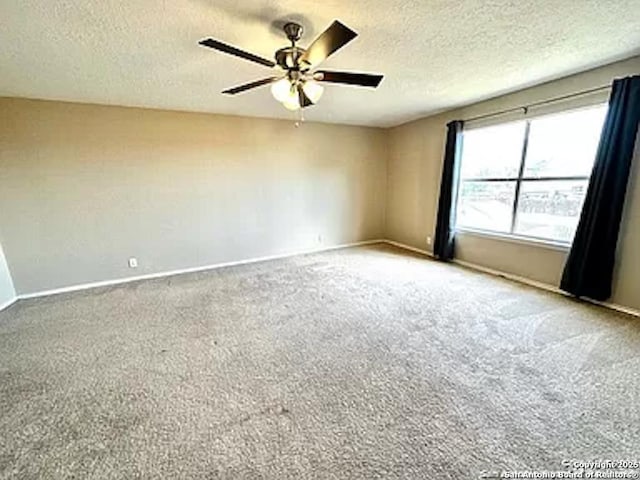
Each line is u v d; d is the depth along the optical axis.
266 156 4.79
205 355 2.33
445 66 2.76
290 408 1.78
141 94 3.34
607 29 2.11
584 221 3.04
